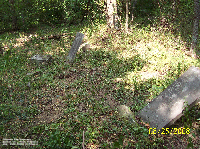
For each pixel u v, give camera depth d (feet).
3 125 17.10
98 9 43.75
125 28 38.24
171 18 38.37
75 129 16.43
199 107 18.28
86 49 32.89
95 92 21.81
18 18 50.96
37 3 50.62
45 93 22.13
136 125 16.39
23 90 22.76
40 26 54.08
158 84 22.41
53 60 29.66
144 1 57.47
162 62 26.78
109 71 25.82
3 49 35.35
